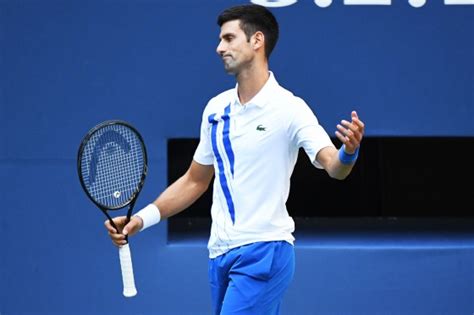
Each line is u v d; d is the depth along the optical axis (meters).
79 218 19.30
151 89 19.11
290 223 13.35
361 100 18.98
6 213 19.30
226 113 13.23
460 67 18.92
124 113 19.16
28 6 19.05
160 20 19.02
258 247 13.02
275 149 13.01
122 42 19.06
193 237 20.88
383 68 18.92
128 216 13.72
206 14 19.02
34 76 19.14
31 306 19.41
